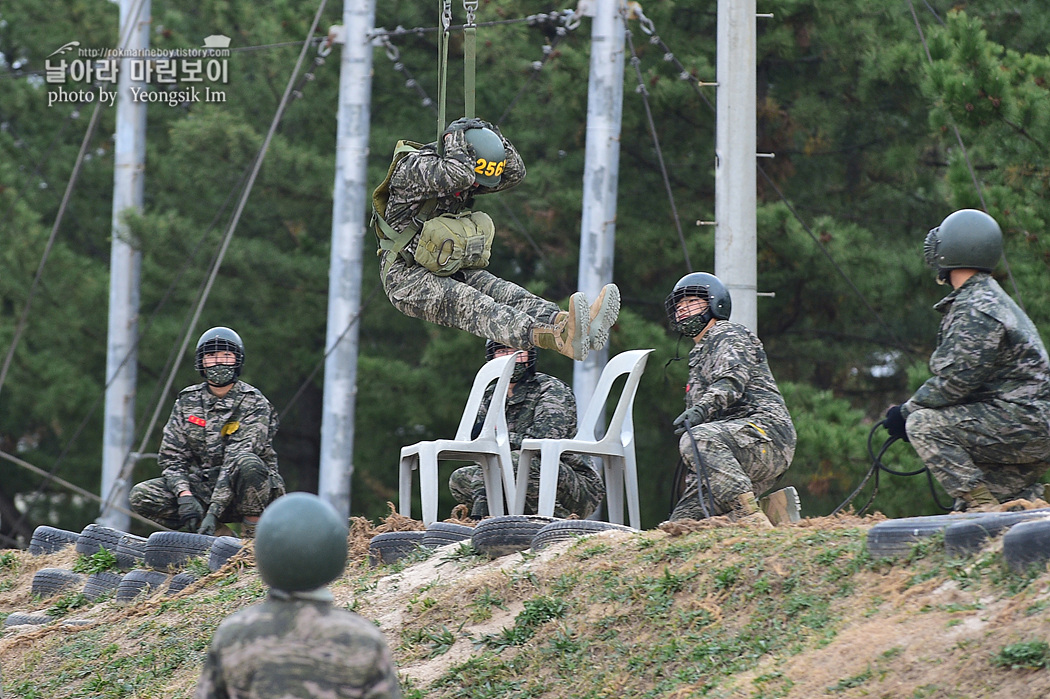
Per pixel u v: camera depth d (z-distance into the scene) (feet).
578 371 139.95
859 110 169.27
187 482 94.58
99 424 197.47
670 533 66.54
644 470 174.91
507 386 87.25
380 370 169.17
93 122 160.86
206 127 173.88
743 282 108.37
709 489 69.72
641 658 56.59
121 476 149.48
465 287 64.85
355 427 176.65
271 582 36.04
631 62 156.97
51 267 191.42
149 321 183.11
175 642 78.79
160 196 190.49
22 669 82.48
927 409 64.69
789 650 51.96
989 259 64.80
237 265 178.19
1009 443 63.00
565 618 62.64
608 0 139.54
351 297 156.25
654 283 179.42
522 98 178.19
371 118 193.47
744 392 72.90
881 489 128.26
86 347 196.03
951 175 113.09
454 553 77.05
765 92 171.94
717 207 109.70
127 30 176.04
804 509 156.25
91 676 78.23
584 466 91.25
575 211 170.30
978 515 54.60
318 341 190.90
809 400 144.87
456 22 182.70
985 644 45.83
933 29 117.91
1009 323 63.00
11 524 213.46
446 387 171.53
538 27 178.29
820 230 154.71
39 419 204.13
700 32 174.09
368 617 71.51
